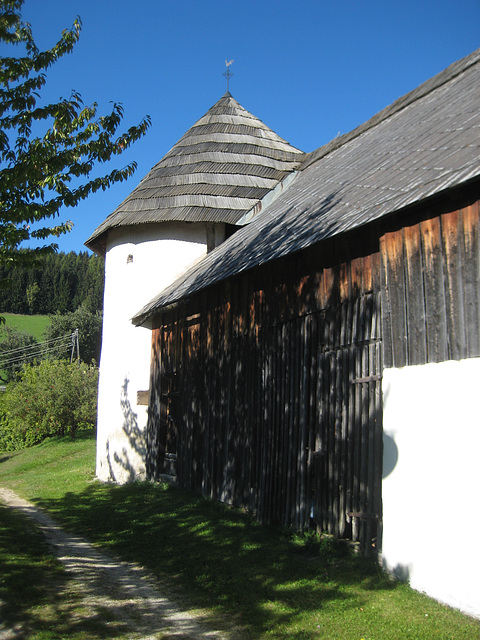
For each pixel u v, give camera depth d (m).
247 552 7.63
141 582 6.59
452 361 5.83
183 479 11.91
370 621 5.29
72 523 9.85
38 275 76.06
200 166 15.05
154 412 13.47
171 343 13.03
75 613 5.59
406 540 6.13
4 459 22.95
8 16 7.58
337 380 7.72
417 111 10.91
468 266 5.76
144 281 14.39
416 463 6.11
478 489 5.40
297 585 6.31
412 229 6.52
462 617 5.28
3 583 6.36
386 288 6.82
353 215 7.45
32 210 7.48
